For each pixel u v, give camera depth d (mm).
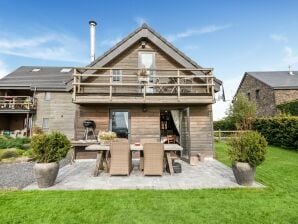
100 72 10672
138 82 10375
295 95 19641
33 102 19438
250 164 5551
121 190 5238
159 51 11156
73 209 4156
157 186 5594
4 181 6238
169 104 10094
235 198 4727
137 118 10281
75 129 9992
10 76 21453
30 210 4121
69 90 10312
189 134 9555
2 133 19141
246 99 22500
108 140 7523
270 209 4168
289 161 9086
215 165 8508
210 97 9398
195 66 10773
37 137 5547
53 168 5500
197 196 4840
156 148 6602
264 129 15688
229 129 23266
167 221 3693
